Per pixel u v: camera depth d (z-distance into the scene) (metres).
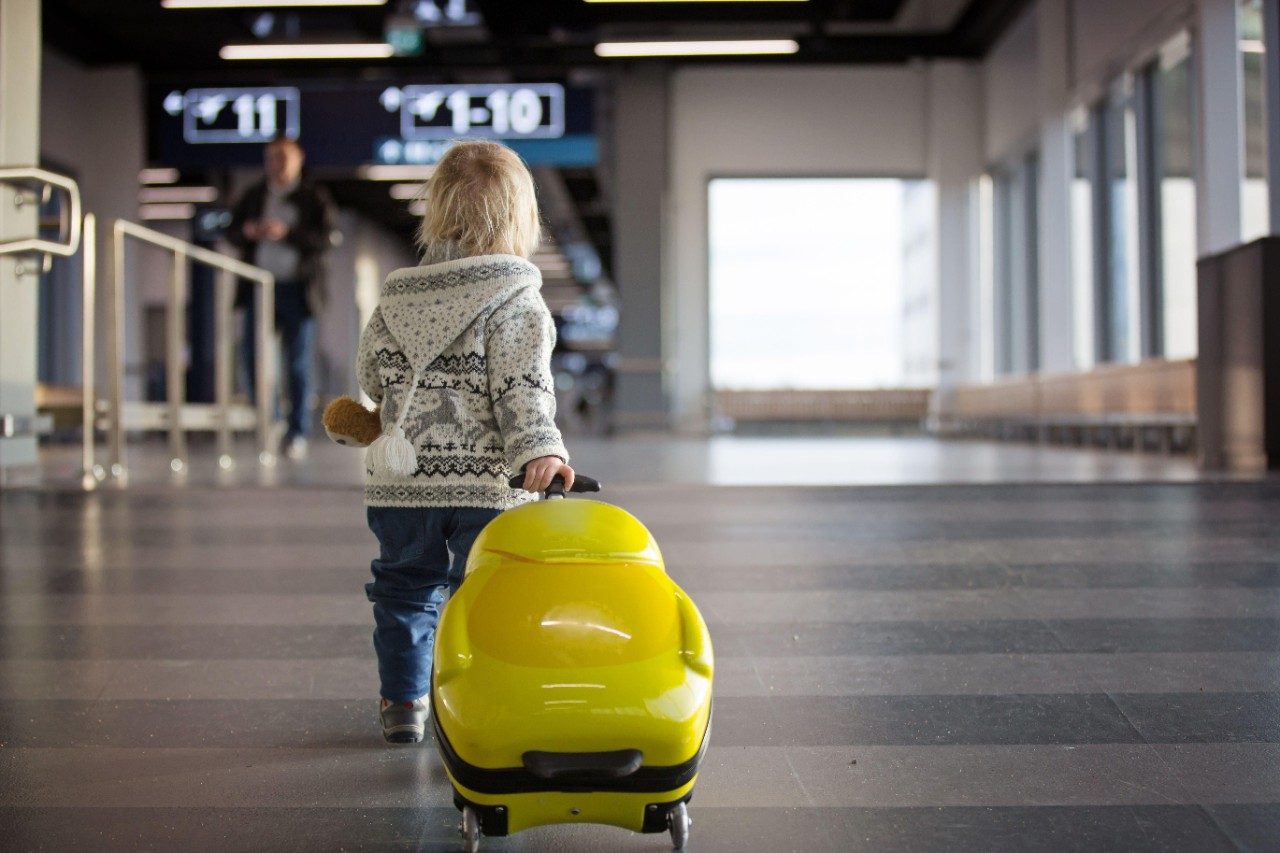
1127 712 2.43
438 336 2.02
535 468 1.89
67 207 5.19
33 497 4.99
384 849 1.79
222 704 2.53
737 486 5.10
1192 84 10.14
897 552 3.93
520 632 1.60
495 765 1.54
